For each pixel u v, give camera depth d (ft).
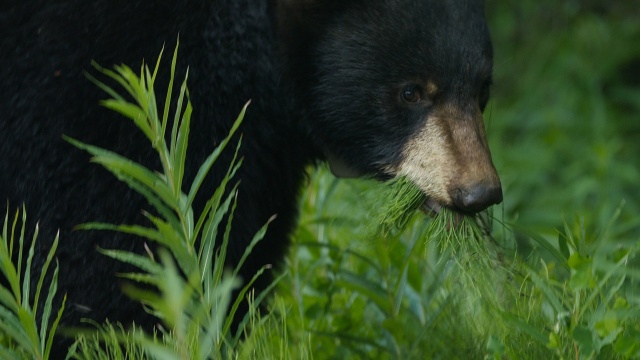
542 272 30.40
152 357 27.27
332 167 32.55
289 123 31.94
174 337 26.53
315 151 32.91
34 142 28.91
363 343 31.73
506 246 31.14
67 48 29.12
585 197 51.29
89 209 28.60
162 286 23.76
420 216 32.96
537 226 47.57
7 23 29.37
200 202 29.19
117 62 29.19
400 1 30.40
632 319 28.17
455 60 30.22
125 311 28.66
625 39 59.77
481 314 30.01
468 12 30.48
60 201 28.71
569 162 53.62
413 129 30.73
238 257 30.01
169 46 29.53
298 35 31.22
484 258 29.78
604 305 26.63
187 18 29.78
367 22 30.58
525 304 29.48
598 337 25.98
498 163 51.03
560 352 25.89
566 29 60.64
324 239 34.94
